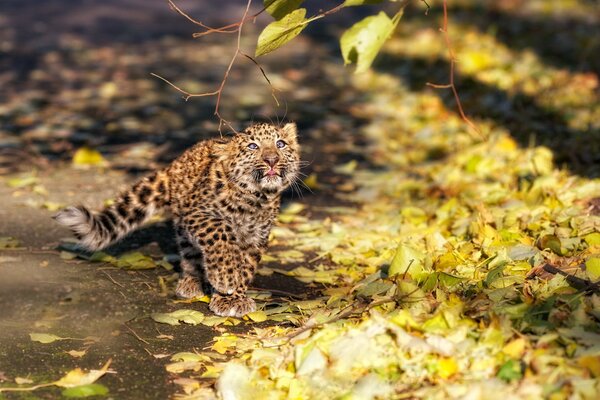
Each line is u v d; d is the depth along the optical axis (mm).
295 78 23906
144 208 10680
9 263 11016
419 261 9672
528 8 31938
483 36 26438
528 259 9906
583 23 29234
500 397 7004
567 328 7969
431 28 27672
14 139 17281
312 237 12352
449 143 17047
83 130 18266
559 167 14711
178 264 11344
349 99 21672
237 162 10227
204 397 7727
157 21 32000
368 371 7715
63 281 10516
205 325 9445
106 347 8844
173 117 19453
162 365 8461
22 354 8609
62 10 33656
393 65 24484
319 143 17875
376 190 14680
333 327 8461
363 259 11203
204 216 10141
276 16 7402
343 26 31750
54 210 13281
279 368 7957
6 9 33469
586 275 9148
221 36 29359
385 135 18406
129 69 24391
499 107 18859
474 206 12562
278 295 10375
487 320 8258
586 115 18203
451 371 7527
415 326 8047
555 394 6934
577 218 11039
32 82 22516
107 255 11266
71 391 7797
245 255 10469
